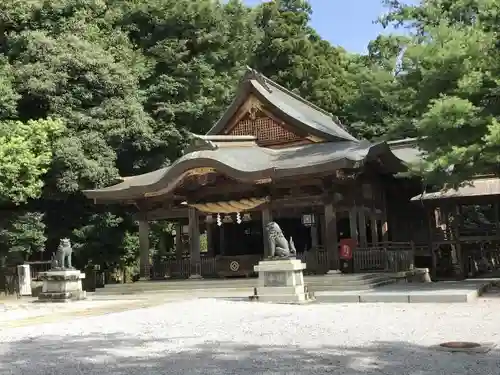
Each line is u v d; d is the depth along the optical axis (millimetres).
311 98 45469
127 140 32719
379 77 23328
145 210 27297
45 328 13578
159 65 38312
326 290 20078
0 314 17906
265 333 11328
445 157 16844
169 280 25891
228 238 31828
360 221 25250
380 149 23516
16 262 29812
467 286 18625
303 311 14695
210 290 22234
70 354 9914
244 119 29391
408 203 30250
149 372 8188
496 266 32438
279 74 45812
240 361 8695
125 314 15766
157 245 34688
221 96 38250
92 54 31328
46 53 30672
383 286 20641
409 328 11195
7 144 26516
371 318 12789
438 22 21328
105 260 31500
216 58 39875
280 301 17031
